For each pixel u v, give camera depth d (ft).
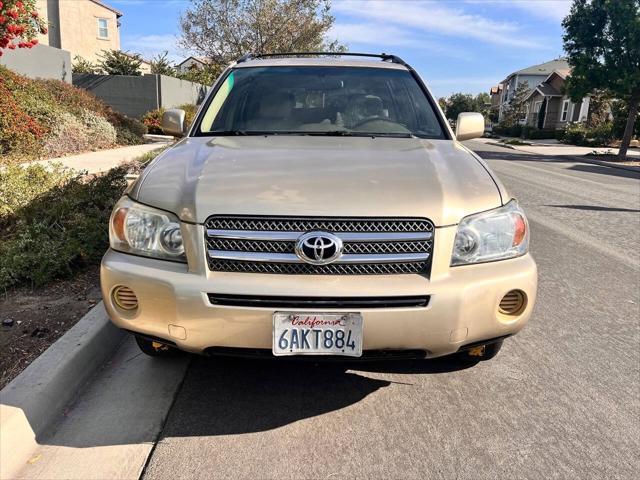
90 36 123.34
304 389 9.89
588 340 12.39
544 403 9.63
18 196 17.62
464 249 8.32
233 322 7.91
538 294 15.56
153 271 8.20
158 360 10.80
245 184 8.42
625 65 72.64
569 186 42.11
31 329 11.16
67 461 7.79
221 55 88.48
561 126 153.48
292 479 7.54
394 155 9.87
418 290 7.91
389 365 10.84
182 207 8.23
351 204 8.02
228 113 12.31
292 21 86.33
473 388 10.07
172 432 8.53
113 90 80.02
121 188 20.20
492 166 58.49
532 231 24.02
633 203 33.58
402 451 8.19
